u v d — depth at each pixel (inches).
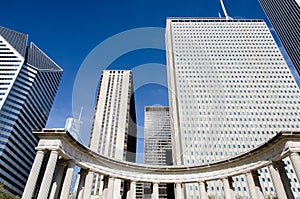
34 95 4722.0
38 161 1034.1
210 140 3804.1
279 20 5708.7
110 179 1296.8
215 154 3651.6
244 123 4126.5
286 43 5531.5
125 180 1403.8
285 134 1057.5
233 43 5462.6
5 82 4237.2
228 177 1352.1
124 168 1366.9
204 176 1411.2
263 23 5940.0
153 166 1417.3
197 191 3046.3
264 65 5103.3
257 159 1224.2
